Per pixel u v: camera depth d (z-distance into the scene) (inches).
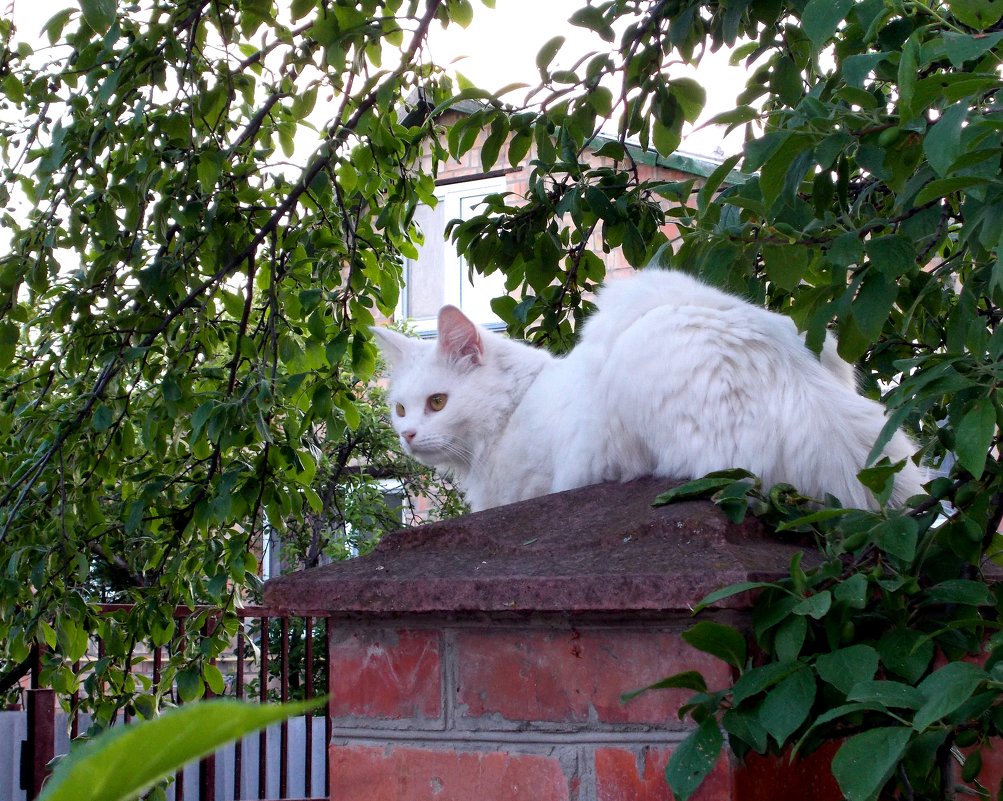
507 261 115.0
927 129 53.6
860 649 44.2
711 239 72.0
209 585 104.8
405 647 55.9
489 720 53.5
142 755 11.4
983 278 64.4
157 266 100.8
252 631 264.1
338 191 113.2
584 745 51.1
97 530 114.1
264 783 181.0
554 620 52.4
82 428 105.3
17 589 100.7
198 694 109.7
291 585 56.6
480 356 130.7
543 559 55.4
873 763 38.8
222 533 116.9
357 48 102.7
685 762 44.4
